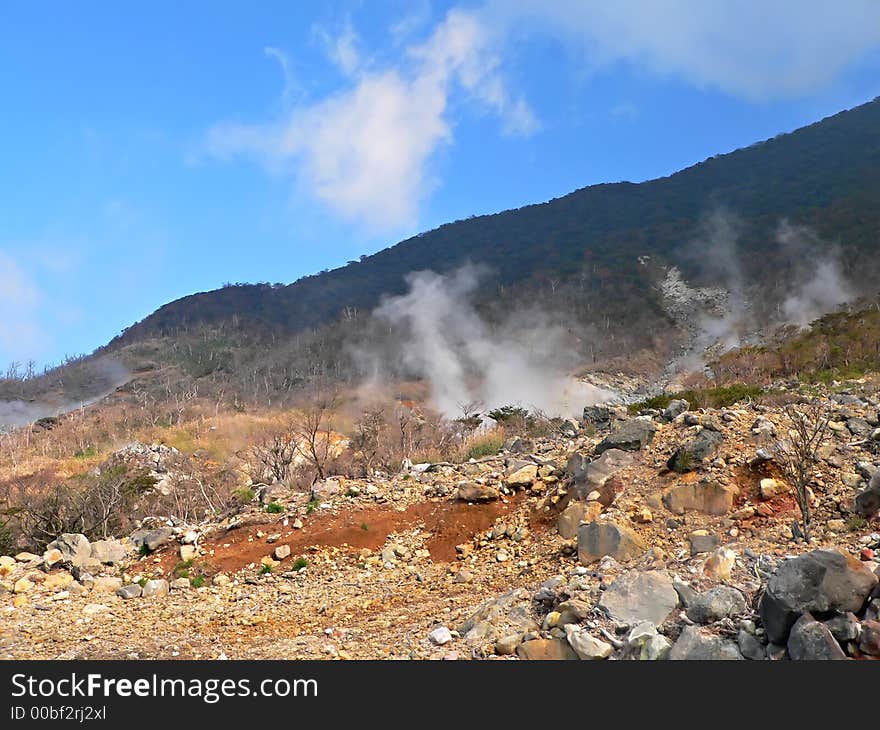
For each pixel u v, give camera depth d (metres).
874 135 185.75
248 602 8.62
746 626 5.19
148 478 22.06
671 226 163.50
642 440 9.97
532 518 9.80
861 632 4.70
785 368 27.67
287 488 14.07
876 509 7.30
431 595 8.27
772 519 7.73
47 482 27.22
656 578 5.90
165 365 112.38
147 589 9.15
